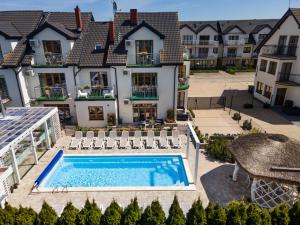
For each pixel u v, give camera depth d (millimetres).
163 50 22922
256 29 63531
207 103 31859
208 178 15734
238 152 13961
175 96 24062
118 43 23578
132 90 23828
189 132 17266
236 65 64500
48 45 23625
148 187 14773
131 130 22500
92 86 24094
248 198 13750
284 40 30609
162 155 18734
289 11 28750
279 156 12758
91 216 9727
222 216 9867
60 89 24016
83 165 18281
